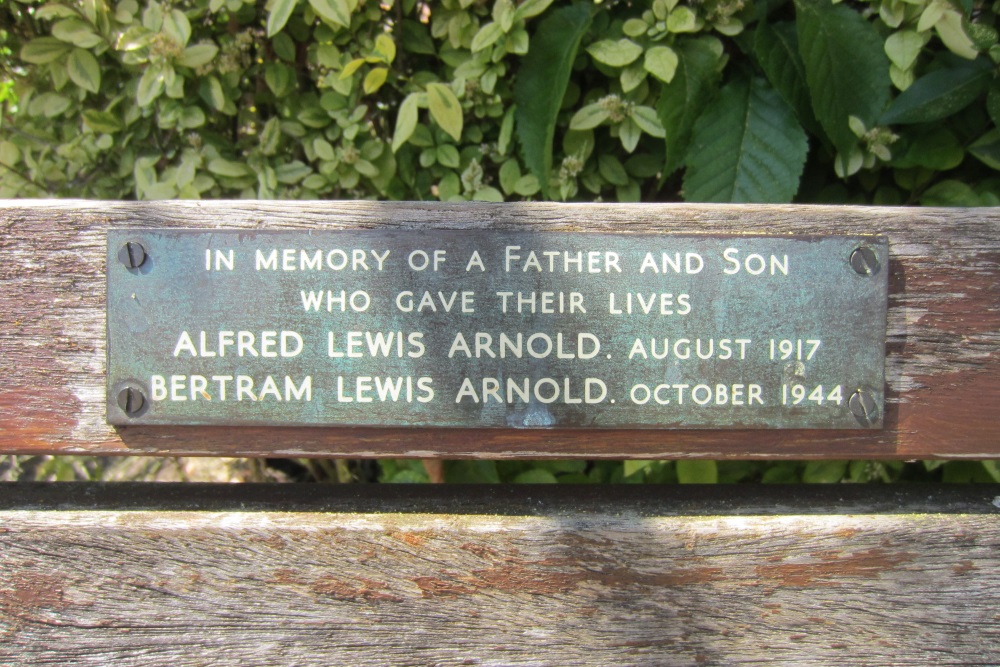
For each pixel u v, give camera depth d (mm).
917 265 904
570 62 1154
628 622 901
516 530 897
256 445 896
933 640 899
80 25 1207
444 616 900
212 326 876
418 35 1253
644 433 904
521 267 881
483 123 1271
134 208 896
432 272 880
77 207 895
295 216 898
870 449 909
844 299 891
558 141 1270
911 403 908
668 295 883
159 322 877
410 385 883
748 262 886
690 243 883
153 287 876
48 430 900
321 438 897
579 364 884
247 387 879
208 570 891
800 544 896
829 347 891
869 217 908
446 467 1311
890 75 1136
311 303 877
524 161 1266
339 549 894
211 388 879
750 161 1162
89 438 901
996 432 911
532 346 882
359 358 880
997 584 898
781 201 1145
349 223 896
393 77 1266
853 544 896
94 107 1325
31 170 1344
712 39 1177
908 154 1165
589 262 881
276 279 875
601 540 897
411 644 900
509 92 1242
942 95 1095
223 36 1267
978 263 903
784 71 1147
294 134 1278
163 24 1161
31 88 1320
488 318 881
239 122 1329
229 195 1308
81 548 886
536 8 1138
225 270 876
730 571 900
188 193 1244
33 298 896
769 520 900
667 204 910
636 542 897
